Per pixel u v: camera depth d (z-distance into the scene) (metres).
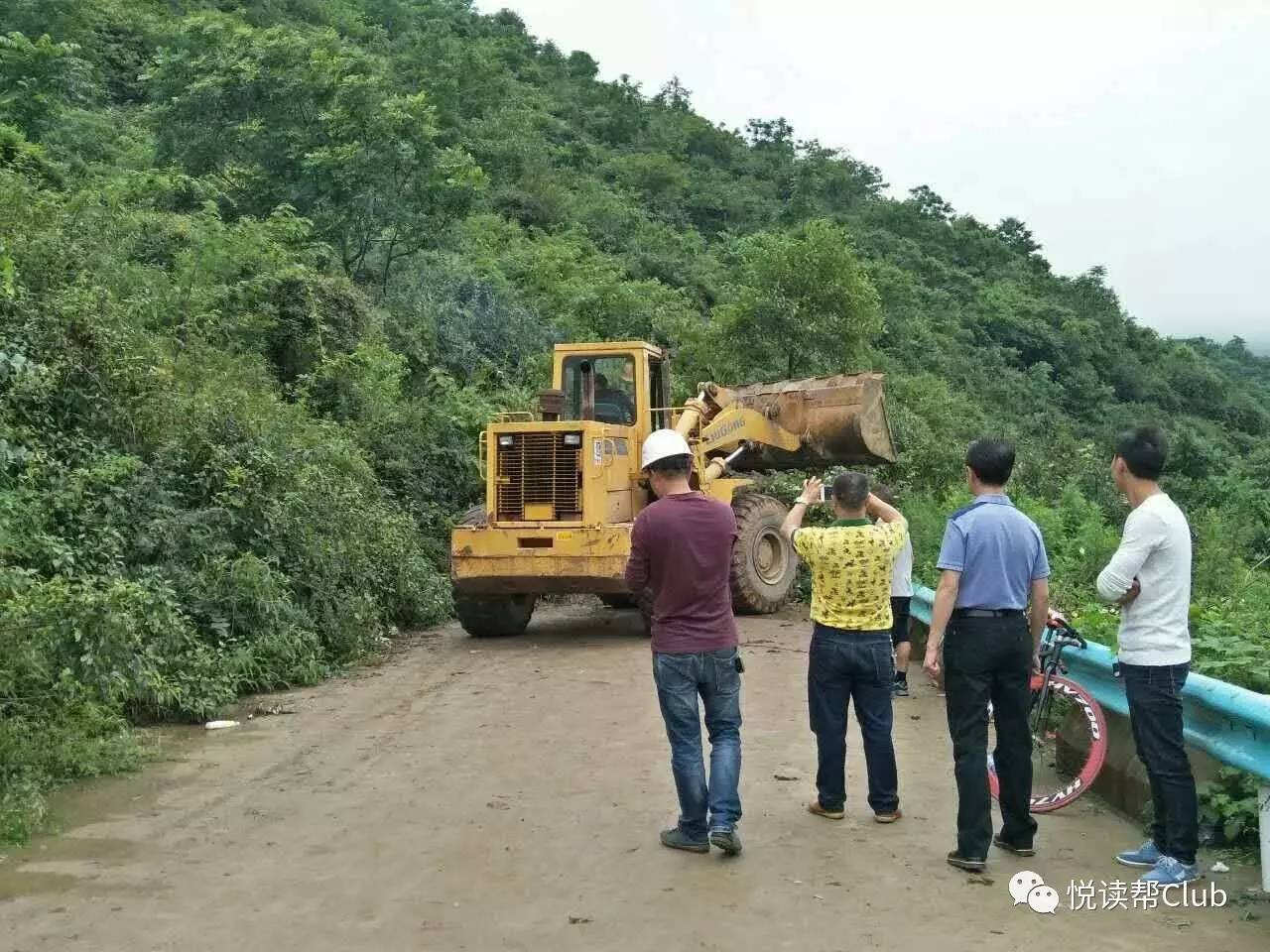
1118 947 3.74
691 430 11.21
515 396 16.59
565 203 42.50
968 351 60.28
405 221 19.22
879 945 3.75
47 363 8.82
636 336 23.02
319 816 5.24
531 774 5.94
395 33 64.31
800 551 5.21
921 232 82.81
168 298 12.30
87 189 14.57
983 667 4.55
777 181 84.12
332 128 19.08
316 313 14.06
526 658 9.74
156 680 6.98
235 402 10.11
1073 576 11.15
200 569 8.49
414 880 4.38
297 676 8.56
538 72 77.44
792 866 4.55
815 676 5.20
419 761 6.27
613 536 10.15
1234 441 67.44
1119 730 5.55
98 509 8.23
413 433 14.12
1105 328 78.81
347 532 10.18
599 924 3.93
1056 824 5.16
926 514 13.11
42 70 21.11
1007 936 3.83
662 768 6.04
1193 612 7.24
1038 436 43.56
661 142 76.56
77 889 4.29
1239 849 4.70
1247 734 4.38
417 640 11.02
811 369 21.05
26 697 6.19
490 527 10.37
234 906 4.10
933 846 4.81
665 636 4.83
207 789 5.71
